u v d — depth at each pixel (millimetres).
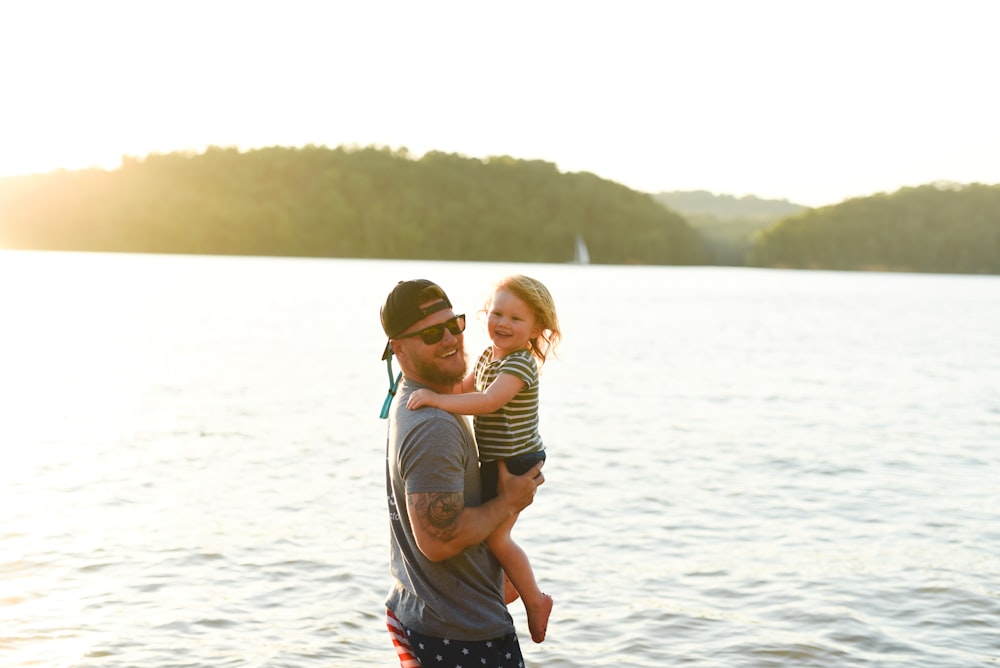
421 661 3408
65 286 61281
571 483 10945
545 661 6016
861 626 6641
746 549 8453
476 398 3357
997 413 17594
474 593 3404
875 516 9719
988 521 9578
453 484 3240
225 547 8062
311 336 30672
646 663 5996
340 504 9609
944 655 6188
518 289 3559
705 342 32875
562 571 7766
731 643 6320
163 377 19969
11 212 149875
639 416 16328
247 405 16266
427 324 3375
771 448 13484
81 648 5965
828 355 29359
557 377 21859
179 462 11516
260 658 5902
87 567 7488
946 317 52938
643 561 8062
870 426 15812
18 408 15570
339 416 15234
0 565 7484
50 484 10273
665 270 159000
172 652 5957
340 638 6250
